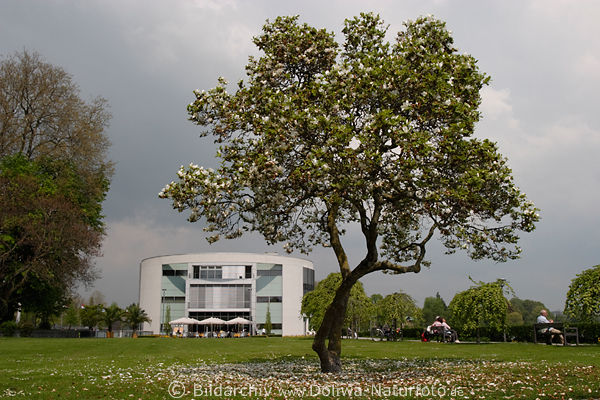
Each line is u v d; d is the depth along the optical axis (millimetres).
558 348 18609
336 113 10898
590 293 20141
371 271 12086
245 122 12141
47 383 10227
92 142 37344
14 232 33812
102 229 40406
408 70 10898
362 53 12219
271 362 15969
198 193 11336
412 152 10133
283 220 13328
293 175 10297
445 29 11797
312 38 12867
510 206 12188
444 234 11664
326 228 14672
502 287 26031
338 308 12312
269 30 13250
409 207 13258
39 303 39438
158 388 9492
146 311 85062
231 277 84312
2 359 17578
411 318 40000
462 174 10945
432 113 11039
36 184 33812
